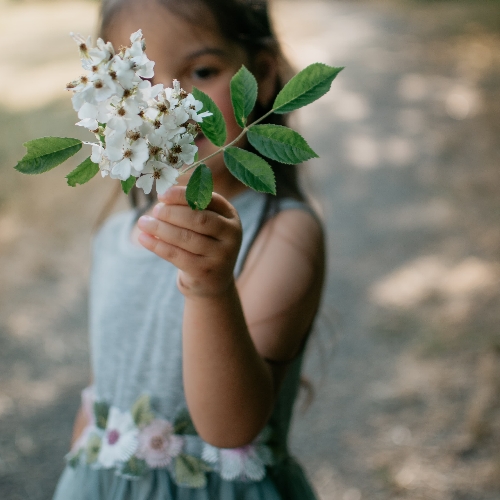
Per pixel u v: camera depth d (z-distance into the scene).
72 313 3.99
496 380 3.13
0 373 3.46
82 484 1.25
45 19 14.61
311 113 8.57
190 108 0.71
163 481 1.17
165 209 0.82
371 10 17.11
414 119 8.00
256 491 1.16
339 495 2.62
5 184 5.58
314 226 1.27
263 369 1.02
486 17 13.90
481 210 5.19
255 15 1.32
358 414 3.05
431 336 3.55
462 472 2.63
